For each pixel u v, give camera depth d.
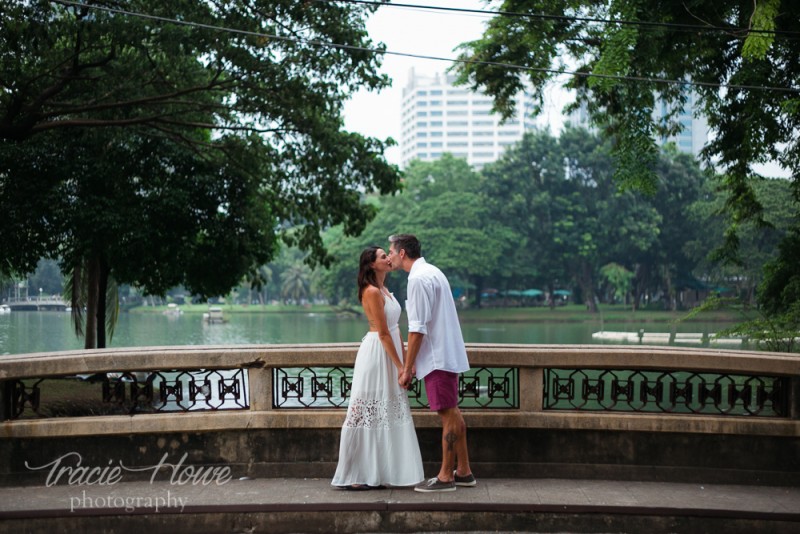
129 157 14.61
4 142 13.94
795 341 13.92
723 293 69.19
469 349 5.59
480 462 5.60
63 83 13.16
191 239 15.59
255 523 4.83
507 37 14.36
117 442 5.49
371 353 5.21
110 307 18.05
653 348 5.61
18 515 4.72
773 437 5.48
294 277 111.81
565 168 71.94
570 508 4.83
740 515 4.76
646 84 12.11
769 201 36.88
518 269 74.19
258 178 16.53
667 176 68.06
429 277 5.09
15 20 11.33
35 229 14.09
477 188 74.19
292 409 5.61
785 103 10.83
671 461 5.54
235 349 5.59
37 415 5.46
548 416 5.55
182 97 16.00
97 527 4.78
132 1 12.98
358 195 16.64
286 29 14.24
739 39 11.70
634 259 72.50
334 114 16.53
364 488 5.16
